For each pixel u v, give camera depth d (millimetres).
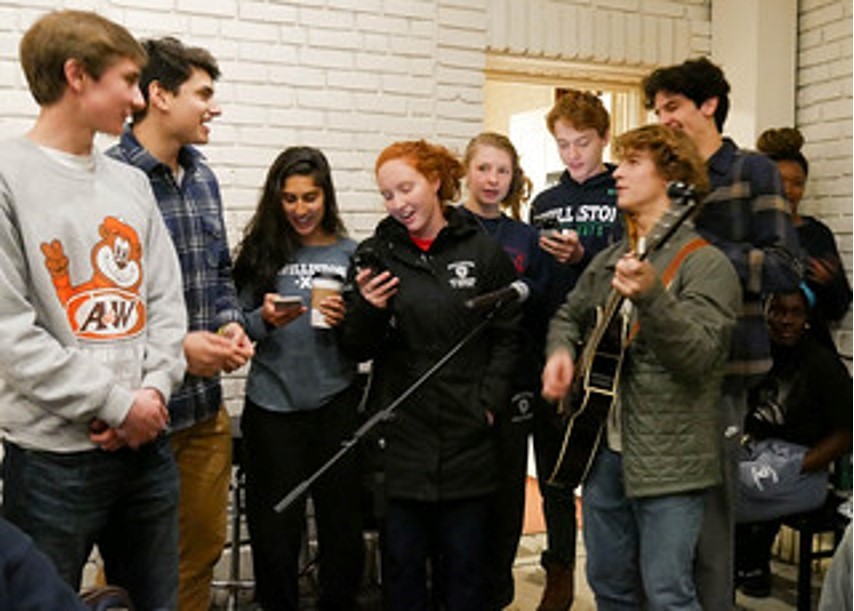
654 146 2176
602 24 4094
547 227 2881
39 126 1845
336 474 2902
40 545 1834
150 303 2018
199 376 2395
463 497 2486
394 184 2465
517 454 2877
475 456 2494
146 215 2000
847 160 3861
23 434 1820
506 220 3096
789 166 3656
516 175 3309
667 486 2078
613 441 2240
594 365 2213
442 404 2475
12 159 1761
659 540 2121
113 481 1901
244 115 3496
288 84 3553
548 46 3998
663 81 2602
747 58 4074
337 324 2727
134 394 1846
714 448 2117
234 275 2979
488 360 2543
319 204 2922
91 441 1845
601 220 3121
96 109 1816
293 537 2896
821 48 3990
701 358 1995
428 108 3789
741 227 2482
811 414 3170
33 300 1795
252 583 3242
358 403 2939
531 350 2916
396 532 2531
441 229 2539
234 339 2342
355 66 3654
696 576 2225
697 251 2127
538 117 5145
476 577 2547
